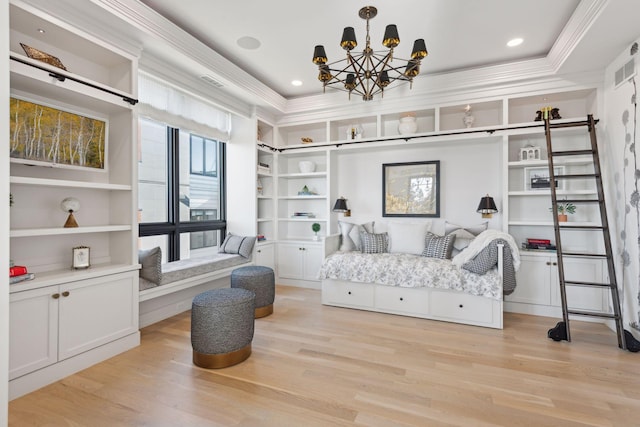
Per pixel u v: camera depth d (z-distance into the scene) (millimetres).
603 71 3266
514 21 2787
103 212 2797
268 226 5074
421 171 4480
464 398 1957
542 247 3635
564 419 1759
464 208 4285
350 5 2584
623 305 2977
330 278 3848
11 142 2111
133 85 2707
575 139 3738
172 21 2832
